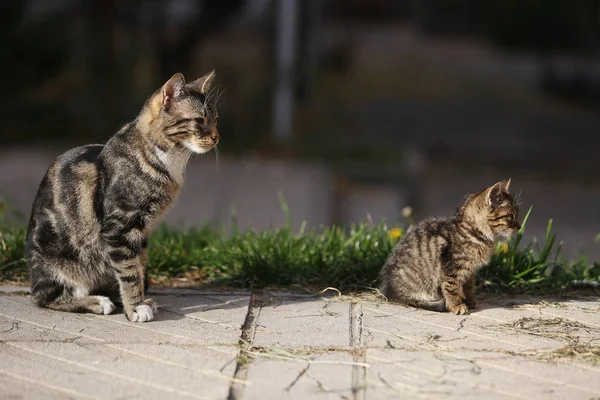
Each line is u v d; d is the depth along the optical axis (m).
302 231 8.00
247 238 7.70
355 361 4.93
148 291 6.54
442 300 6.05
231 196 14.62
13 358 4.91
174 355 4.99
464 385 4.59
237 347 5.15
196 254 7.43
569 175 19.41
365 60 35.22
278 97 19.41
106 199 5.80
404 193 16.45
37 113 18.62
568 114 27.77
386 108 26.23
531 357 5.05
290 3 19.25
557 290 6.71
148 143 5.84
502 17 31.00
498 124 25.19
